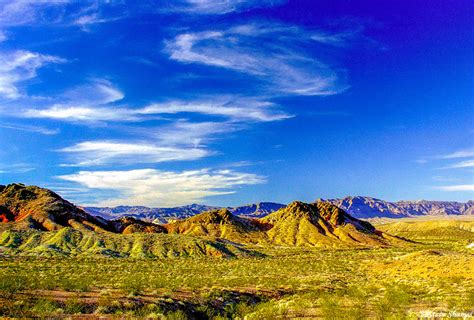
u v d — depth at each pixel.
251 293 35.75
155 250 108.31
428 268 51.53
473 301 26.00
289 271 62.97
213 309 28.75
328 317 22.23
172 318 23.45
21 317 19.92
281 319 23.16
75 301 24.58
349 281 46.62
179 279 46.00
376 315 22.77
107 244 111.81
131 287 34.47
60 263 75.75
